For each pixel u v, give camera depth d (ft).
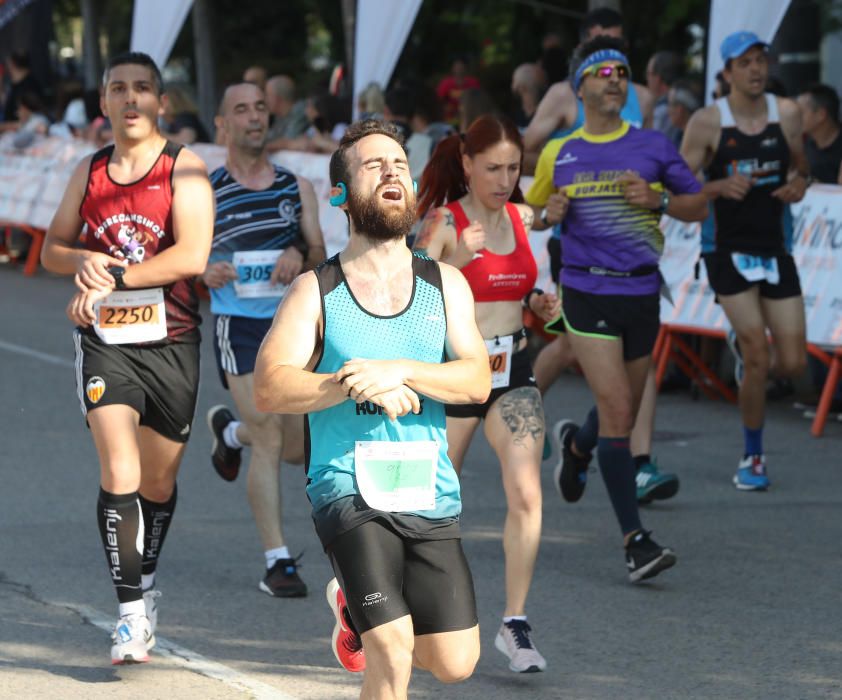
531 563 26.61
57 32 200.03
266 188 33.06
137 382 26.94
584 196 32.91
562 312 33.50
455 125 84.53
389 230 19.95
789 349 40.34
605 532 36.55
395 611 19.52
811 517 37.88
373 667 19.58
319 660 27.07
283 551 31.32
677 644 27.99
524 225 28.81
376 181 19.85
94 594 30.96
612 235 32.68
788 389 53.98
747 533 36.37
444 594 20.21
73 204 27.27
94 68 132.36
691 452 45.78
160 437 27.76
